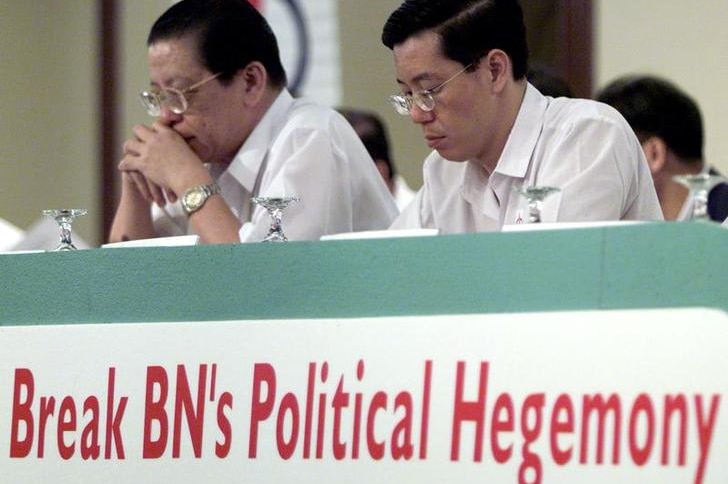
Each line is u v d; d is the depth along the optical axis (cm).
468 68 953
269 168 1091
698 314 664
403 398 727
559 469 686
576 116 970
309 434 750
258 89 1110
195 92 1093
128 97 1995
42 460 828
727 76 1744
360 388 739
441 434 715
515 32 972
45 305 839
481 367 710
